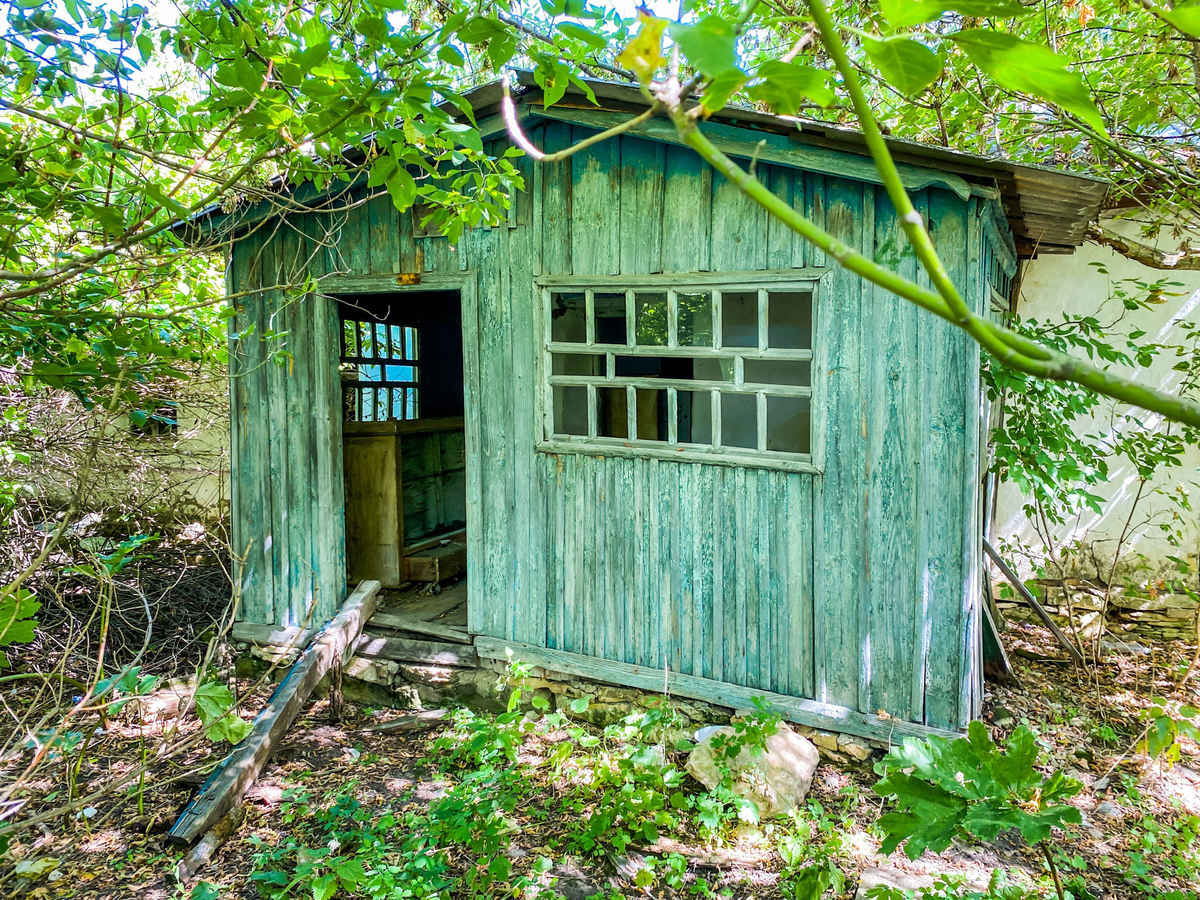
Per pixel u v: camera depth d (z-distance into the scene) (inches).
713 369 162.6
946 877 110.8
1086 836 125.9
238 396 199.8
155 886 117.2
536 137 164.1
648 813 131.1
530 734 163.6
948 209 130.0
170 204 81.9
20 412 170.4
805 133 130.0
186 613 215.2
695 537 155.6
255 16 88.7
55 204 99.2
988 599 200.8
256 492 199.8
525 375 169.8
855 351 138.9
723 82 23.2
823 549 143.9
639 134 142.2
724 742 132.6
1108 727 160.9
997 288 176.1
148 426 247.8
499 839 121.8
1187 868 116.0
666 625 159.5
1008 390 192.1
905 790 46.2
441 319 269.1
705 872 119.3
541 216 164.9
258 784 146.6
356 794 143.0
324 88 81.0
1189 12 25.6
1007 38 22.6
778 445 156.3
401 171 92.2
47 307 120.0
